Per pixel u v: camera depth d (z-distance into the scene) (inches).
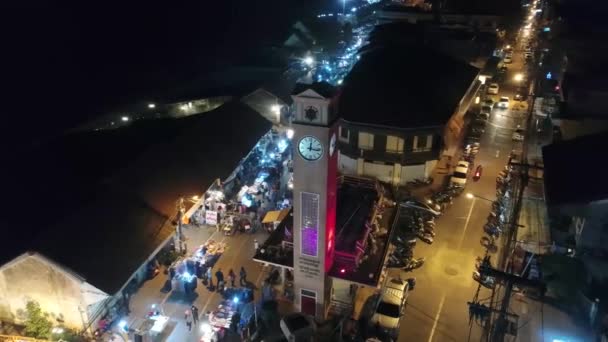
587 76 2561.5
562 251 1722.4
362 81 2615.7
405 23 3590.1
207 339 1412.4
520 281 1066.7
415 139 2253.9
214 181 2087.8
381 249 1593.3
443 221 2064.5
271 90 2807.6
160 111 3014.3
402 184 2345.0
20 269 1409.9
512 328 1342.3
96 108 3073.3
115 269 1496.1
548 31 4507.9
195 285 1642.5
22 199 1996.8
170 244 1831.9
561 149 2021.4
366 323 1482.5
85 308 1427.2
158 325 1427.2
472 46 3373.5
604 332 1368.1
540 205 2047.2
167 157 2070.6
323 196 1352.1
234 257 1812.3
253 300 1593.3
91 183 2030.0
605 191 1550.2
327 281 1489.9
